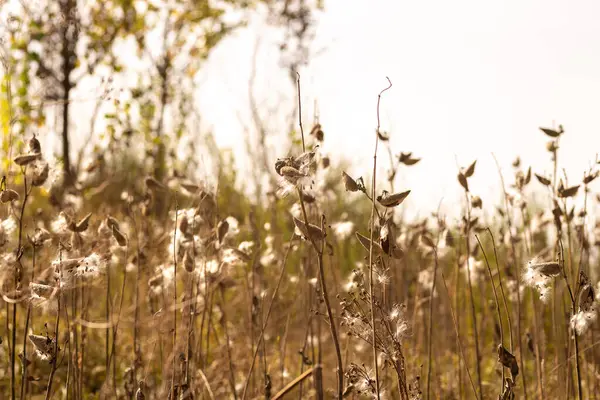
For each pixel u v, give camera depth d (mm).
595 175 2873
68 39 7074
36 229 2768
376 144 2258
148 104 7613
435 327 4508
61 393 3785
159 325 3156
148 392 3271
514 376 2383
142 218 3750
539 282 2475
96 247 2797
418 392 2543
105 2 7703
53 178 2707
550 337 4195
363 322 2453
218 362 3645
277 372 3873
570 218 3031
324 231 2221
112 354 3088
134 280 4438
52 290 2561
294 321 4359
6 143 4750
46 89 6852
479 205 2951
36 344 2539
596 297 2471
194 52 8102
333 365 3914
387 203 2254
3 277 2781
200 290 3117
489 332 4750
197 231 2896
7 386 3820
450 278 4762
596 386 3396
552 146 3064
